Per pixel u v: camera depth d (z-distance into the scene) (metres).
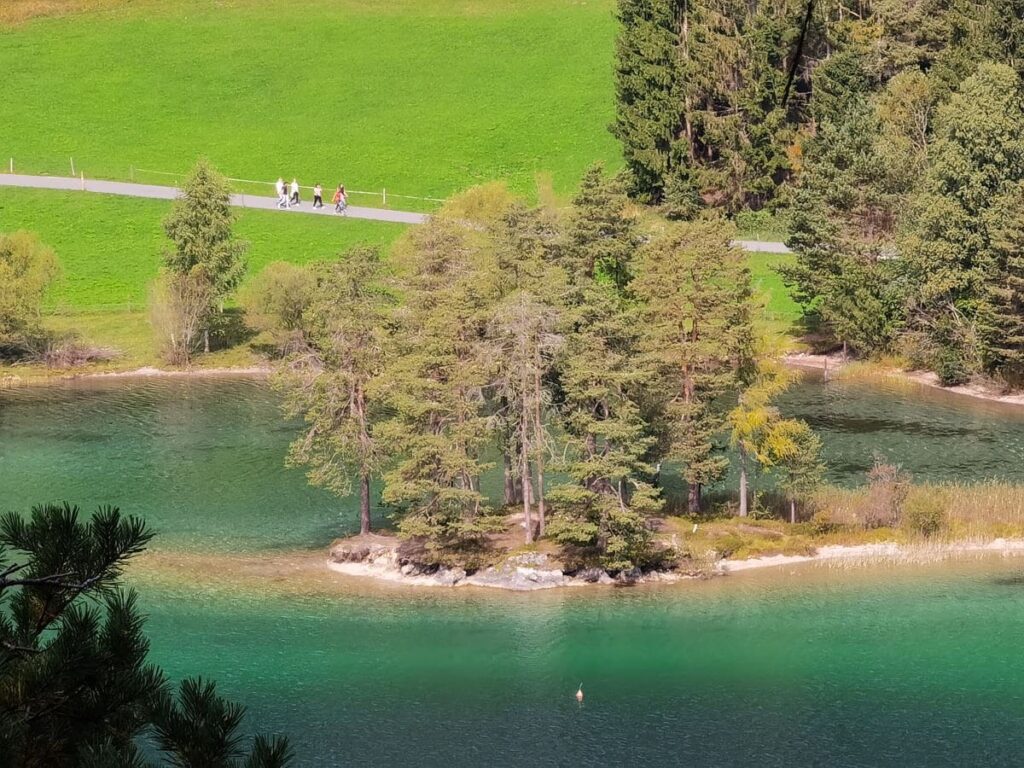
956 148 100.50
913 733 47.41
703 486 75.38
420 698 50.16
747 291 69.31
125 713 17.64
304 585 61.97
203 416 93.81
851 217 110.06
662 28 134.12
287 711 48.91
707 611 58.53
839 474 76.69
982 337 98.69
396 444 65.00
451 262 72.88
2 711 16.27
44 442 86.12
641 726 48.03
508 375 64.31
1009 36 120.31
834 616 57.62
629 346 66.12
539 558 62.84
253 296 110.31
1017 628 56.12
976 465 78.25
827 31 123.94
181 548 66.50
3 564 16.44
